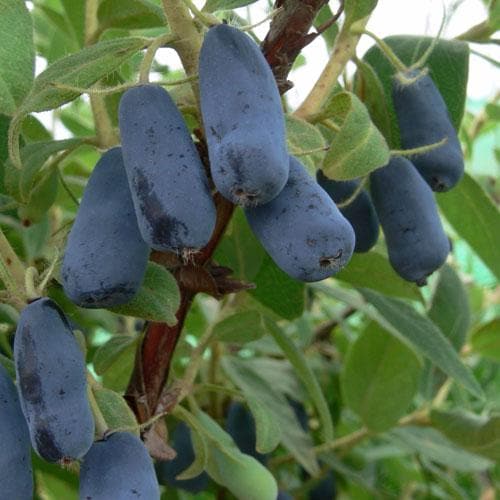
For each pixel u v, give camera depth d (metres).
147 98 0.11
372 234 0.16
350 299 0.23
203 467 0.17
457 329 0.26
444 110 0.16
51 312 0.11
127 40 0.13
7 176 0.16
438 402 0.28
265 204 0.11
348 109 0.14
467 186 0.21
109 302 0.11
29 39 0.12
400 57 0.18
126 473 0.11
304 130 0.14
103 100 0.17
